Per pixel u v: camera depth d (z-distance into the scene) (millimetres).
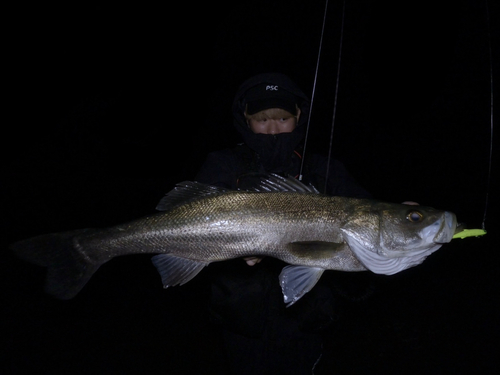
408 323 1557
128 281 1969
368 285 990
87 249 877
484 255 2104
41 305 1685
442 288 1808
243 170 1007
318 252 851
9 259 2076
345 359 1362
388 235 855
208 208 875
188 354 1408
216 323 972
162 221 872
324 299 948
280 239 863
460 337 1443
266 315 965
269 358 971
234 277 941
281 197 885
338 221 865
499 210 2842
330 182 1030
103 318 1628
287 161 1025
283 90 1070
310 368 994
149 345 1456
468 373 1262
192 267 887
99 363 1340
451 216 862
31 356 1357
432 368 1295
